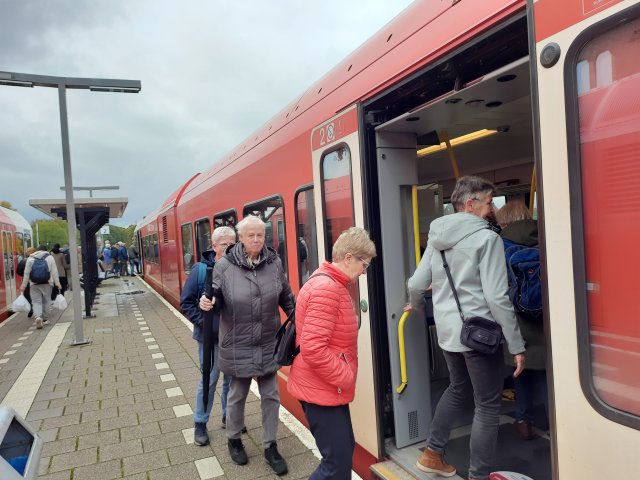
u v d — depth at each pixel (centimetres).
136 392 527
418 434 311
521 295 273
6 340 887
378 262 302
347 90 314
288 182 415
